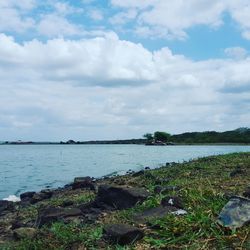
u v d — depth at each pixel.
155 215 2.40
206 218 2.10
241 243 1.83
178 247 1.90
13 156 22.30
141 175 5.06
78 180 5.34
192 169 4.94
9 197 5.89
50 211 2.76
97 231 2.16
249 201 2.12
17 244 2.25
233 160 5.54
